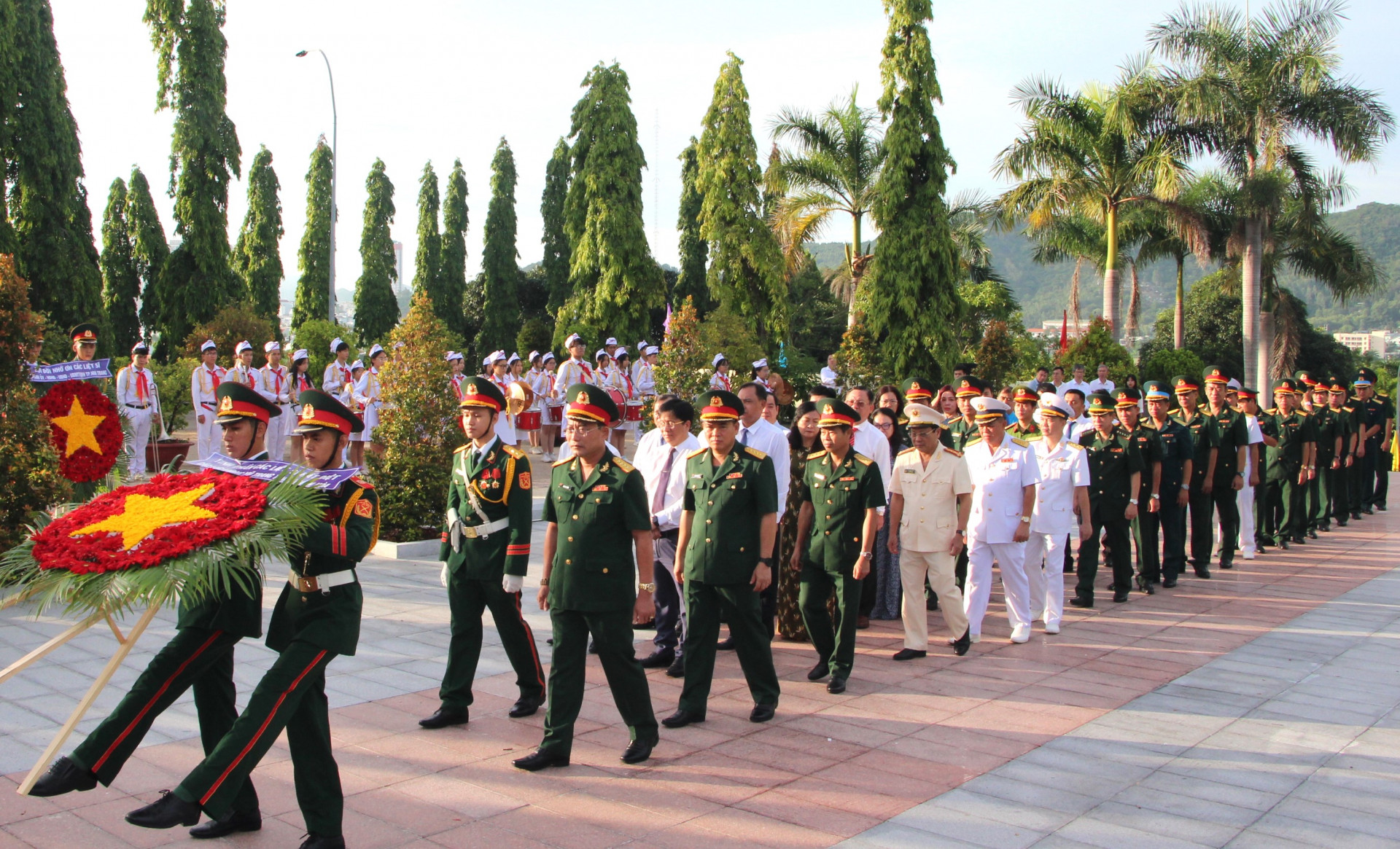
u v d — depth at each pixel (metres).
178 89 28.59
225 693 4.55
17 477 8.97
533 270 48.72
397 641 7.71
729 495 6.11
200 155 28.83
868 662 7.62
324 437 4.62
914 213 21.14
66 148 22.25
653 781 5.16
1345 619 9.17
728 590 6.09
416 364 11.48
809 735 5.95
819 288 40.16
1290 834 4.64
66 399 4.89
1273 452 13.58
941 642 8.24
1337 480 15.54
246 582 4.05
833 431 6.82
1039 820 4.75
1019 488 8.09
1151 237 30.28
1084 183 24.25
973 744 5.80
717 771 5.32
